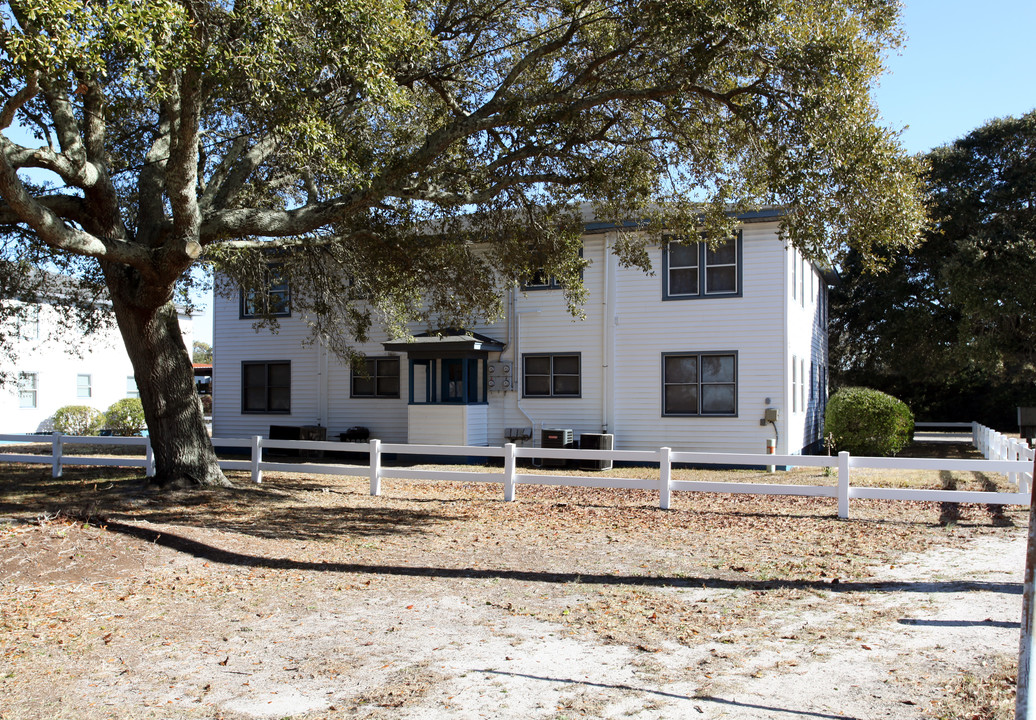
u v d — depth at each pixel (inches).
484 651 237.3
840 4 412.5
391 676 216.4
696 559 364.5
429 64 493.7
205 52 346.3
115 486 543.2
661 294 808.3
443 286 612.4
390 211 546.9
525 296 858.8
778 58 395.5
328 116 438.6
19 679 214.7
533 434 853.2
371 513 498.0
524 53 524.1
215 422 1011.3
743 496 570.3
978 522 442.3
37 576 312.2
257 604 291.6
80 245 368.8
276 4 342.6
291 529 431.2
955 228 1263.5
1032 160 1205.1
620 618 271.3
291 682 212.7
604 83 488.4
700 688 202.4
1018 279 1150.3
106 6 302.2
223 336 1010.7
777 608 279.7
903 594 293.7
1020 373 1325.0
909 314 1369.3
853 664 217.5
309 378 964.0
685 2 377.1
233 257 573.6
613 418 820.6
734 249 783.7
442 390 893.8
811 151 390.9
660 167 534.3
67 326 708.0
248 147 544.4
